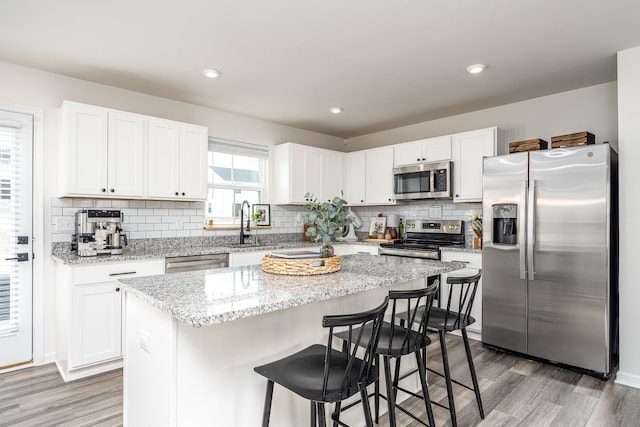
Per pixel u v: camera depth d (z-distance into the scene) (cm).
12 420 212
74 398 239
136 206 349
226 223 428
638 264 255
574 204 278
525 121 374
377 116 436
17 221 291
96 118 301
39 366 293
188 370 140
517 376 274
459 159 393
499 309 320
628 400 237
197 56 276
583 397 241
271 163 465
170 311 126
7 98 287
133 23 229
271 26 233
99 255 293
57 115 309
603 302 267
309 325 185
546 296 293
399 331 197
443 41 253
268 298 140
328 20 226
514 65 292
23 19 224
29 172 296
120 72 305
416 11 216
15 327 288
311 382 136
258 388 163
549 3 207
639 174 256
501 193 317
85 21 227
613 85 323
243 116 435
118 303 283
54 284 306
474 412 223
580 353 277
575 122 343
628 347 259
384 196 465
